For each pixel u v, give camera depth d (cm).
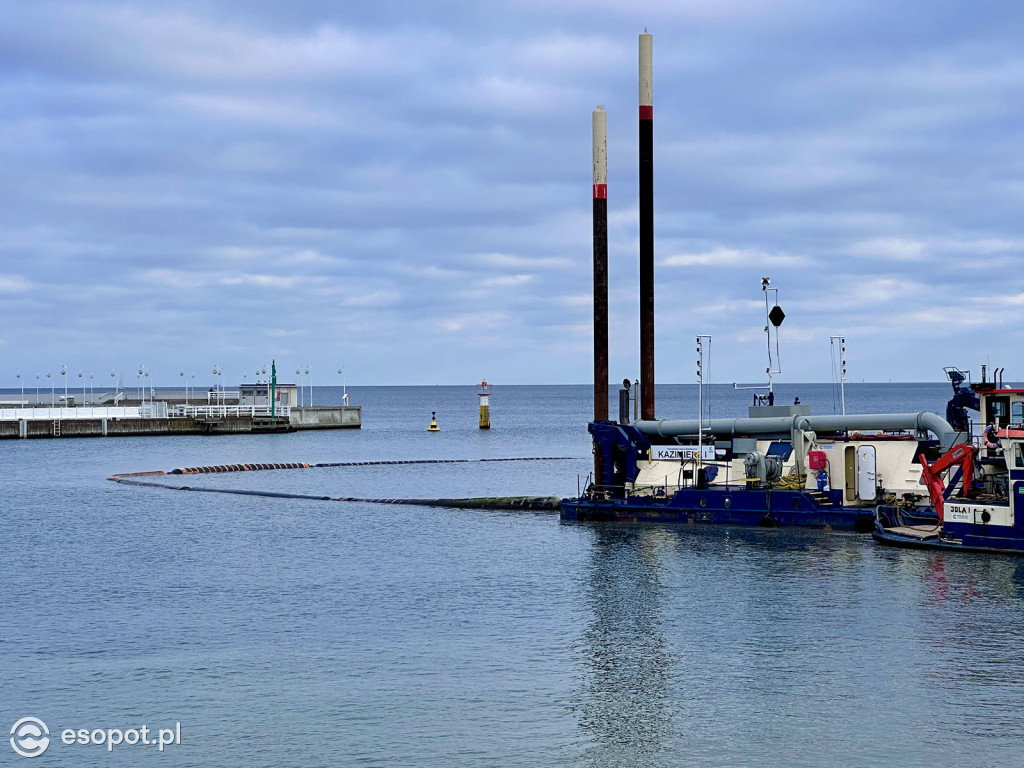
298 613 5491
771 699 4106
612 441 7994
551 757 3634
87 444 19138
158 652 4803
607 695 4169
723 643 4788
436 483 12575
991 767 3528
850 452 7338
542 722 3922
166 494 11112
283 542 7762
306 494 11150
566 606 5512
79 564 6944
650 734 3803
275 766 3597
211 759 3659
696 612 5309
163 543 7788
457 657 4662
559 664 4547
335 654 4738
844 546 6706
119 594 6000
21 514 9525
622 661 4566
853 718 3909
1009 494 6238
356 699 4169
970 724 3844
